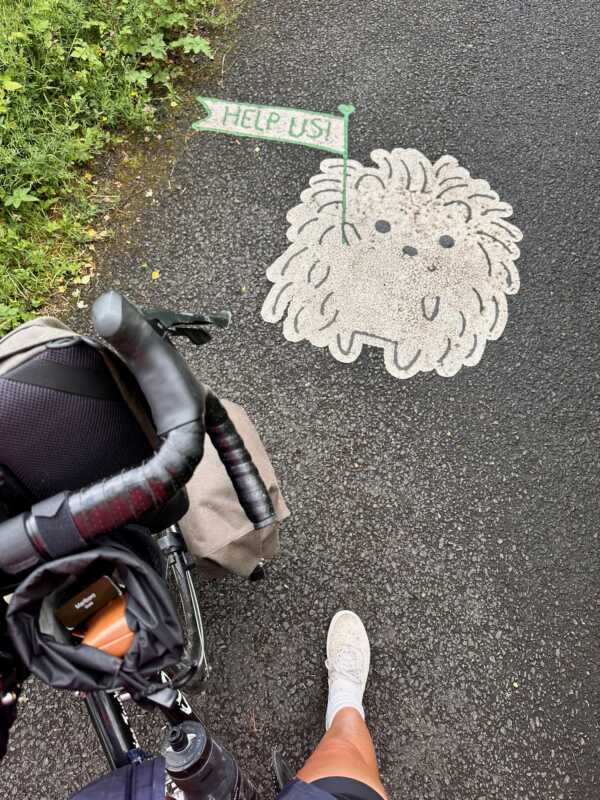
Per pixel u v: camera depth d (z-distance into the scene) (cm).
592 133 390
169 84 388
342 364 311
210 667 251
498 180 369
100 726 157
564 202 363
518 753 244
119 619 113
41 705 240
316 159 369
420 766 241
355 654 247
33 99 364
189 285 329
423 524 281
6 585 118
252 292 327
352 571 271
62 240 335
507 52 420
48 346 122
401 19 430
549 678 256
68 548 106
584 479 294
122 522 107
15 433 122
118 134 369
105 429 131
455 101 396
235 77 397
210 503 209
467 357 316
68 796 230
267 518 143
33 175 335
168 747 156
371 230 346
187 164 364
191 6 413
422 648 259
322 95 394
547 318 329
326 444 295
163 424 111
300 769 221
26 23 377
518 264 341
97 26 390
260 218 348
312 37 417
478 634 262
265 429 297
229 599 262
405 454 294
